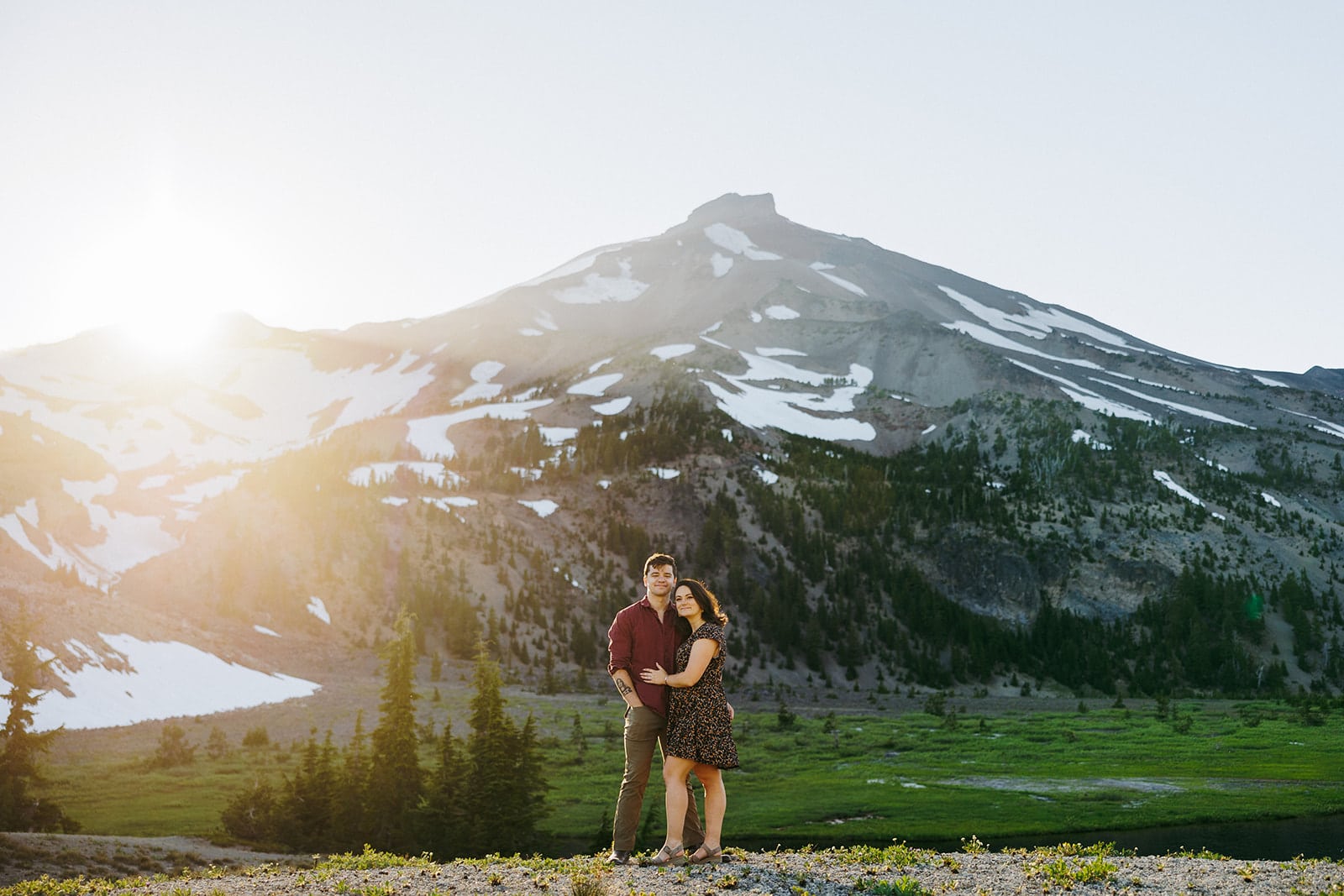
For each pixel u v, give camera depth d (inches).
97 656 4574.3
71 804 2755.9
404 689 2304.4
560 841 2464.3
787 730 4660.4
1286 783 3250.5
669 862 479.8
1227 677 7352.4
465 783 2124.8
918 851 564.4
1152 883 477.1
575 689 5944.9
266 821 2236.7
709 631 475.8
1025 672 7662.4
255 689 5022.1
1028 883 472.4
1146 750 4067.4
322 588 6958.7
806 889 438.3
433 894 452.1
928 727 4874.5
